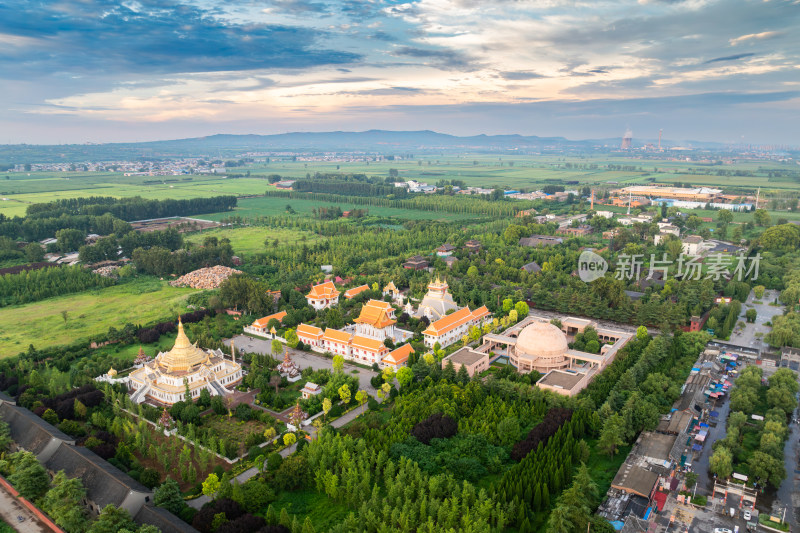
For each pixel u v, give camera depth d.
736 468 174.12
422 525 141.25
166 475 172.75
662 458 180.25
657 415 197.50
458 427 193.88
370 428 192.25
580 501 145.38
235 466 178.12
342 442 176.50
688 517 154.25
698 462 180.88
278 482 164.62
